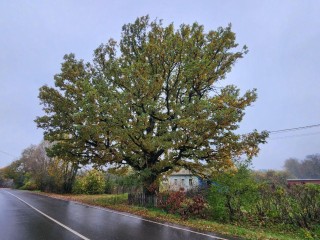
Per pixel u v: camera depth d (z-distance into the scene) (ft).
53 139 73.41
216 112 54.75
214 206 48.55
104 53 74.59
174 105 63.93
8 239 28.17
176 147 59.93
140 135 61.77
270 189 48.93
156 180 67.36
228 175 49.98
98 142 67.26
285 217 44.65
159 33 68.90
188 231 34.65
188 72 61.05
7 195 104.73
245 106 59.47
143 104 62.69
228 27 67.36
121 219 43.45
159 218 46.62
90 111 56.34
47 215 46.62
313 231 39.96
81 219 42.34
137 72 60.64
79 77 71.00
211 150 62.34
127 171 79.87
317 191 43.04
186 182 150.00
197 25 67.36
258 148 59.72
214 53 68.08
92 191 130.11
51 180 142.10
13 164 245.04
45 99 71.72
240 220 48.19
